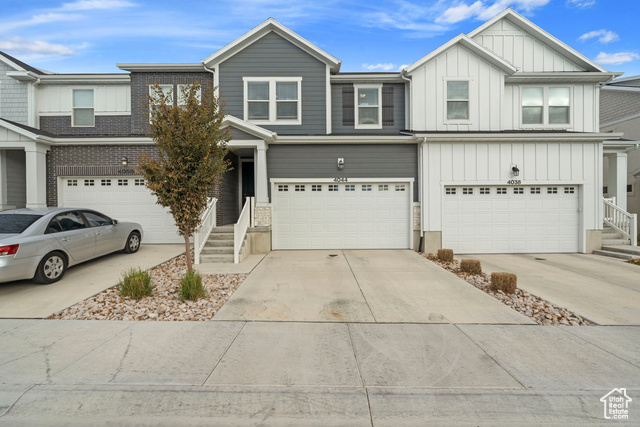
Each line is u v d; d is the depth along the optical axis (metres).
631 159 17.36
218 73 12.40
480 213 11.53
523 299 6.28
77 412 3.11
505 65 12.19
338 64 12.37
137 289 6.11
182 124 6.63
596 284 7.36
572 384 3.46
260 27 12.12
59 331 4.73
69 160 11.64
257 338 4.52
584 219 11.41
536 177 11.41
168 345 4.30
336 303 5.95
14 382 3.49
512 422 2.99
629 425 2.94
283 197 11.72
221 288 6.86
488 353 4.10
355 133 12.85
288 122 12.40
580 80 12.80
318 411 3.10
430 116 12.45
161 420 3.03
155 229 11.91
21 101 13.27
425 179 11.38
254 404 3.19
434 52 12.16
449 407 3.14
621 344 4.36
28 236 6.69
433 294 6.50
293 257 10.26
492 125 12.42
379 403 3.19
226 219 12.41
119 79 13.18
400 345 4.32
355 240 11.79
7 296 6.22
